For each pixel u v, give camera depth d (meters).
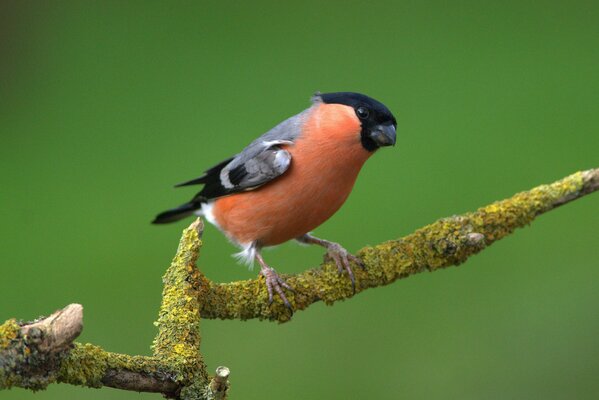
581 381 9.55
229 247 11.65
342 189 7.77
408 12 16.50
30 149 14.23
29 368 4.76
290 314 6.93
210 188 8.49
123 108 15.05
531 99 13.89
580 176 7.76
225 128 14.24
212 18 17.06
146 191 13.10
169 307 6.03
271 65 15.67
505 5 16.34
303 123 7.76
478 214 7.64
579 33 15.27
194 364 5.53
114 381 5.20
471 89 14.31
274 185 7.71
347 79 15.02
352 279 7.21
